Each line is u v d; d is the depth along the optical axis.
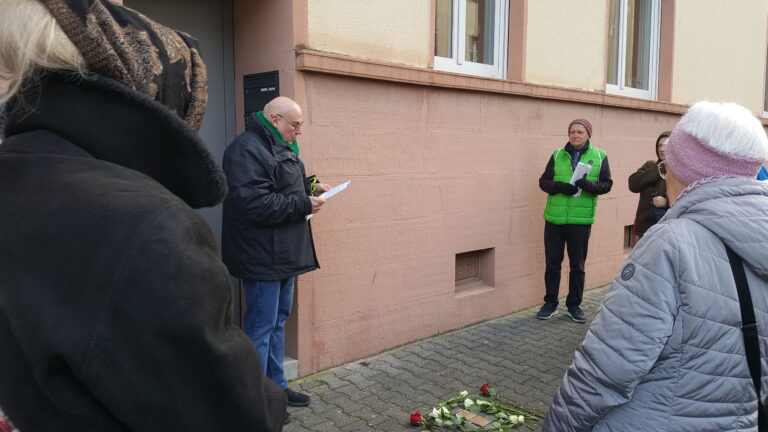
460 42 5.02
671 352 1.48
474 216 4.92
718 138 1.54
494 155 5.02
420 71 4.24
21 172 0.75
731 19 8.04
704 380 1.46
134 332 0.67
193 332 0.68
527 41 5.24
